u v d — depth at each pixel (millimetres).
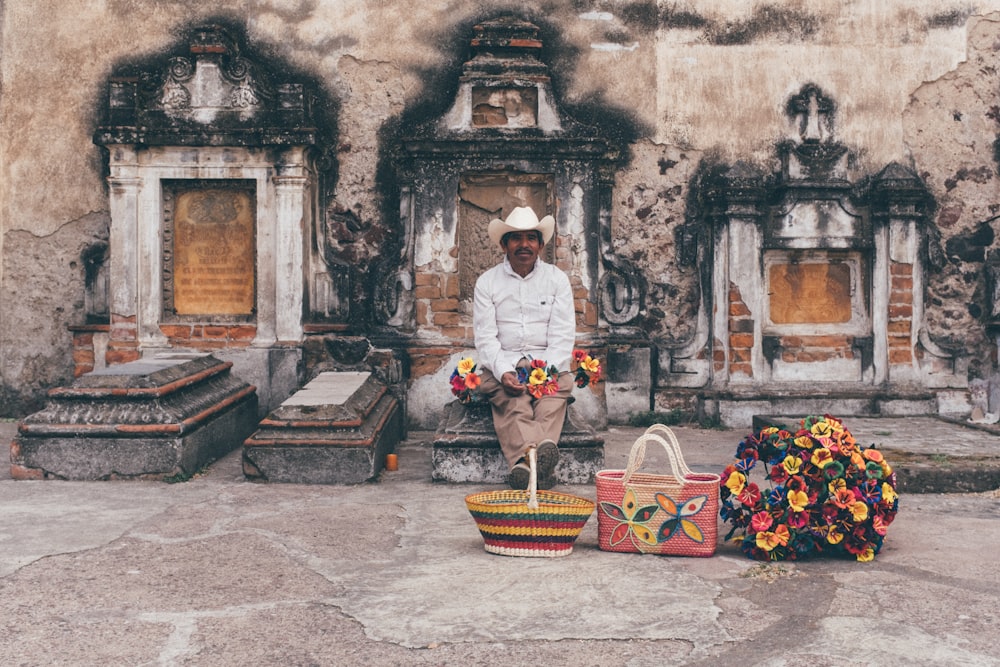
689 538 3756
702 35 7727
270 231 7184
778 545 3688
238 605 3102
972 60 7766
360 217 7652
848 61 7707
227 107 7176
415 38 7652
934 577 3467
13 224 7652
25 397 7672
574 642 2771
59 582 3338
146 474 5246
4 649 2699
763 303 7621
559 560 3697
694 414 7562
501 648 2721
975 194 7793
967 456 5461
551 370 5129
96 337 7340
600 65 7699
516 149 7156
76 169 7652
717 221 7586
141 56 7652
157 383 5461
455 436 5328
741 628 2898
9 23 7656
